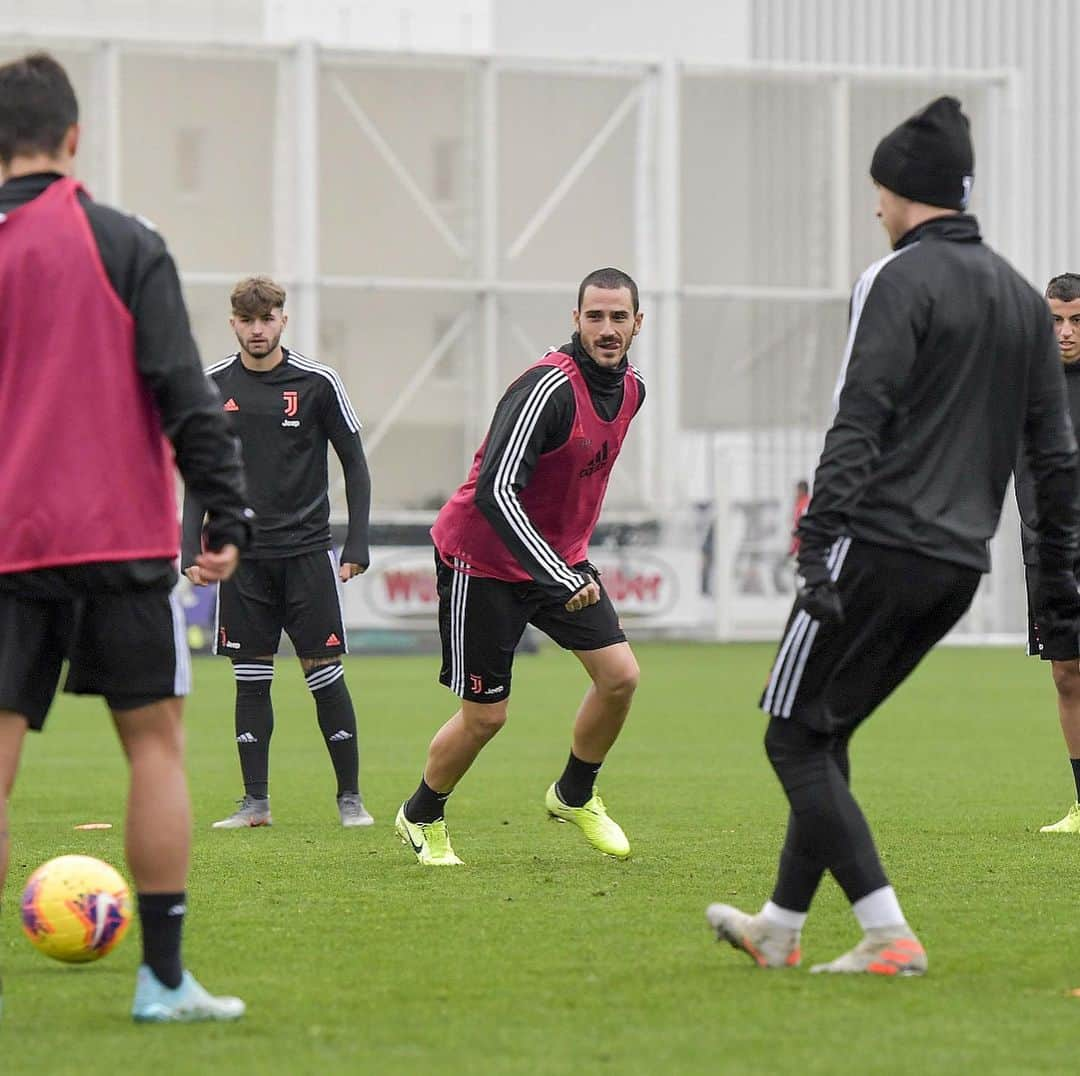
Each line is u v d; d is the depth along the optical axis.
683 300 99.69
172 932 15.09
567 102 98.88
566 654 86.75
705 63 98.88
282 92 95.31
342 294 96.12
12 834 27.59
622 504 97.62
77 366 14.62
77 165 93.06
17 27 101.75
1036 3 104.81
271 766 39.34
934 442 16.20
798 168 101.06
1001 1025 14.80
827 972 16.81
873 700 16.62
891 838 26.89
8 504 14.66
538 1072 13.36
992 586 97.00
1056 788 34.25
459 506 23.86
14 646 14.85
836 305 101.31
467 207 97.69
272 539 29.31
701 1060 13.70
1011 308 16.45
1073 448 17.05
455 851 25.69
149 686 14.99
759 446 101.56
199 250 95.19
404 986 16.34
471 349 97.75
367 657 84.00
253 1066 13.53
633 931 19.08
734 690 61.91
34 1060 13.74
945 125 16.45
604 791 33.62
